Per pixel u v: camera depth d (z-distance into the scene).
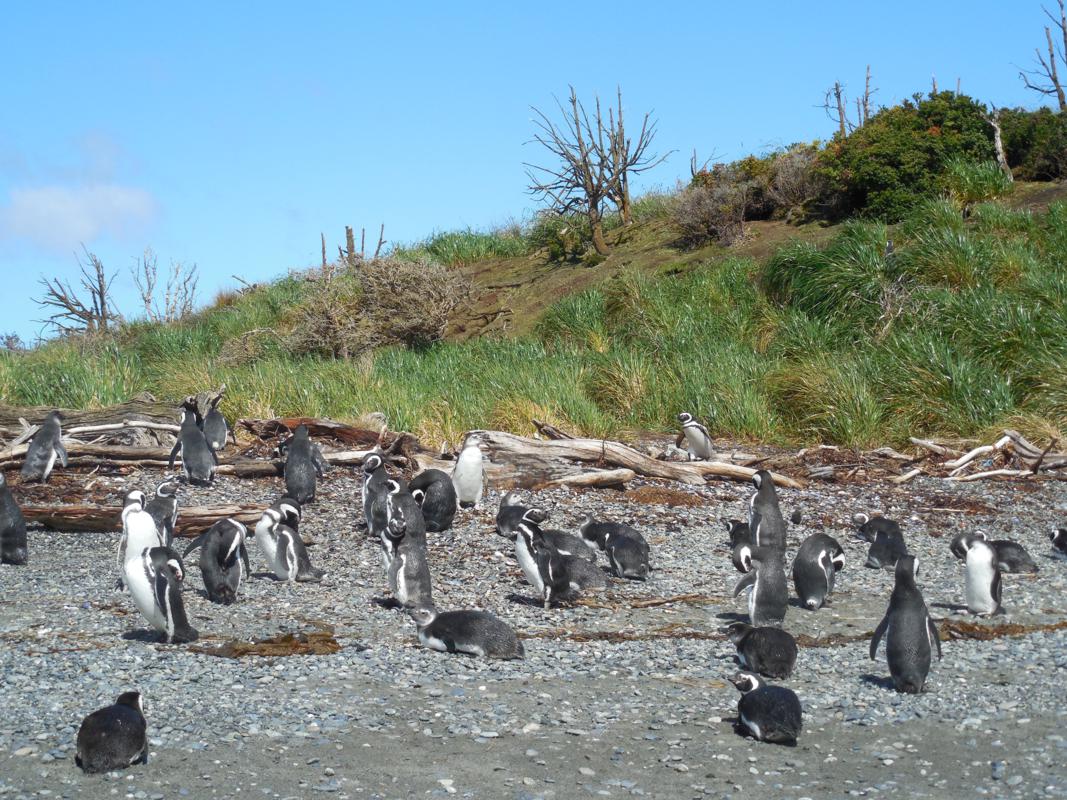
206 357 27.45
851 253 23.95
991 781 5.61
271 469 14.94
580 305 26.77
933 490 14.88
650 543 11.92
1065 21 35.34
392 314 28.88
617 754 5.98
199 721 6.30
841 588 10.22
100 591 9.52
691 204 31.42
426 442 17.03
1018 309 20.08
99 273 35.50
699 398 19.67
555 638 8.40
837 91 45.38
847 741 6.23
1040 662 7.71
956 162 27.78
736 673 7.55
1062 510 13.88
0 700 6.55
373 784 5.48
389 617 8.91
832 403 18.59
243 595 9.48
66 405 19.58
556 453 14.81
